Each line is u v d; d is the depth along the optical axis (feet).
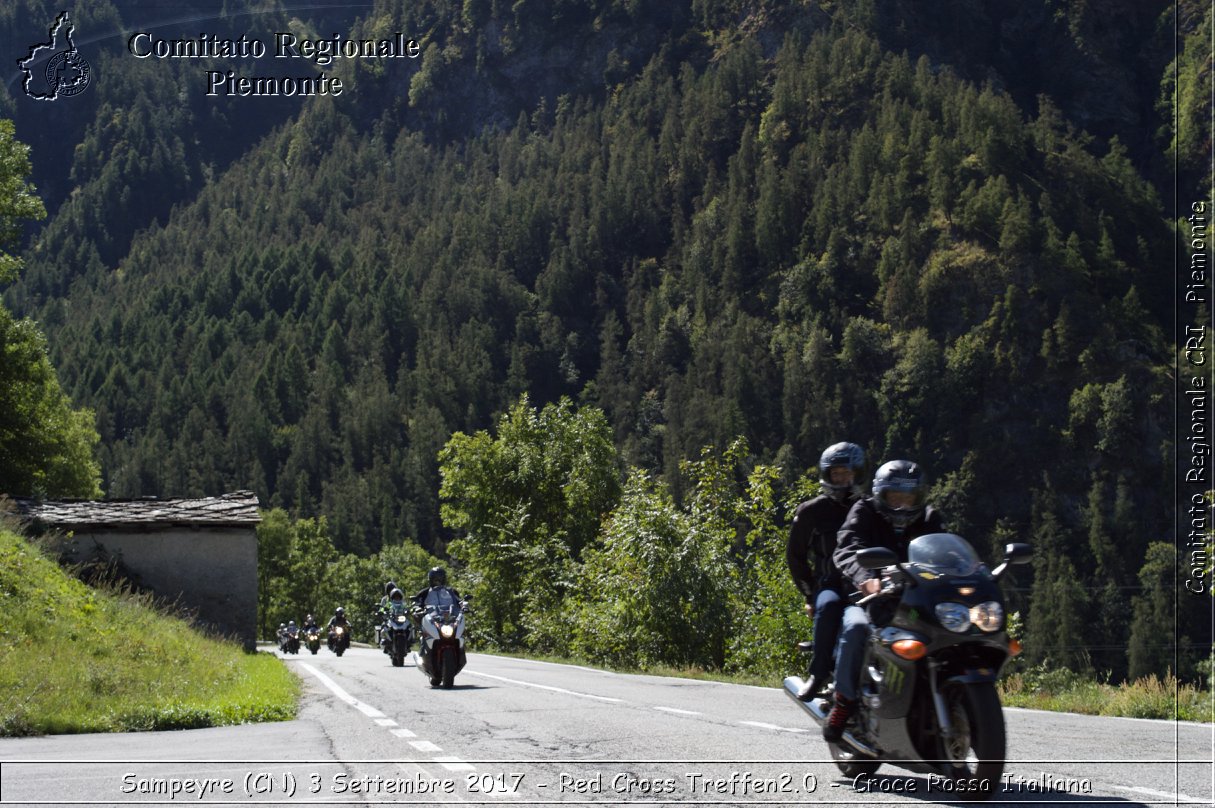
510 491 166.09
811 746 27.27
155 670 49.47
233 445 588.09
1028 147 617.62
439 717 37.60
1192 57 443.73
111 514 96.84
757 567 77.46
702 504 86.99
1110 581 345.10
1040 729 30.48
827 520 23.09
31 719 36.35
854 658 21.22
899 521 21.75
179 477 558.56
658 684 55.01
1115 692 41.37
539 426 167.02
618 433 592.60
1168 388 427.33
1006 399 487.61
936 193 582.76
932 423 496.23
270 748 30.09
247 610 96.73
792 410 515.50
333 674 69.82
